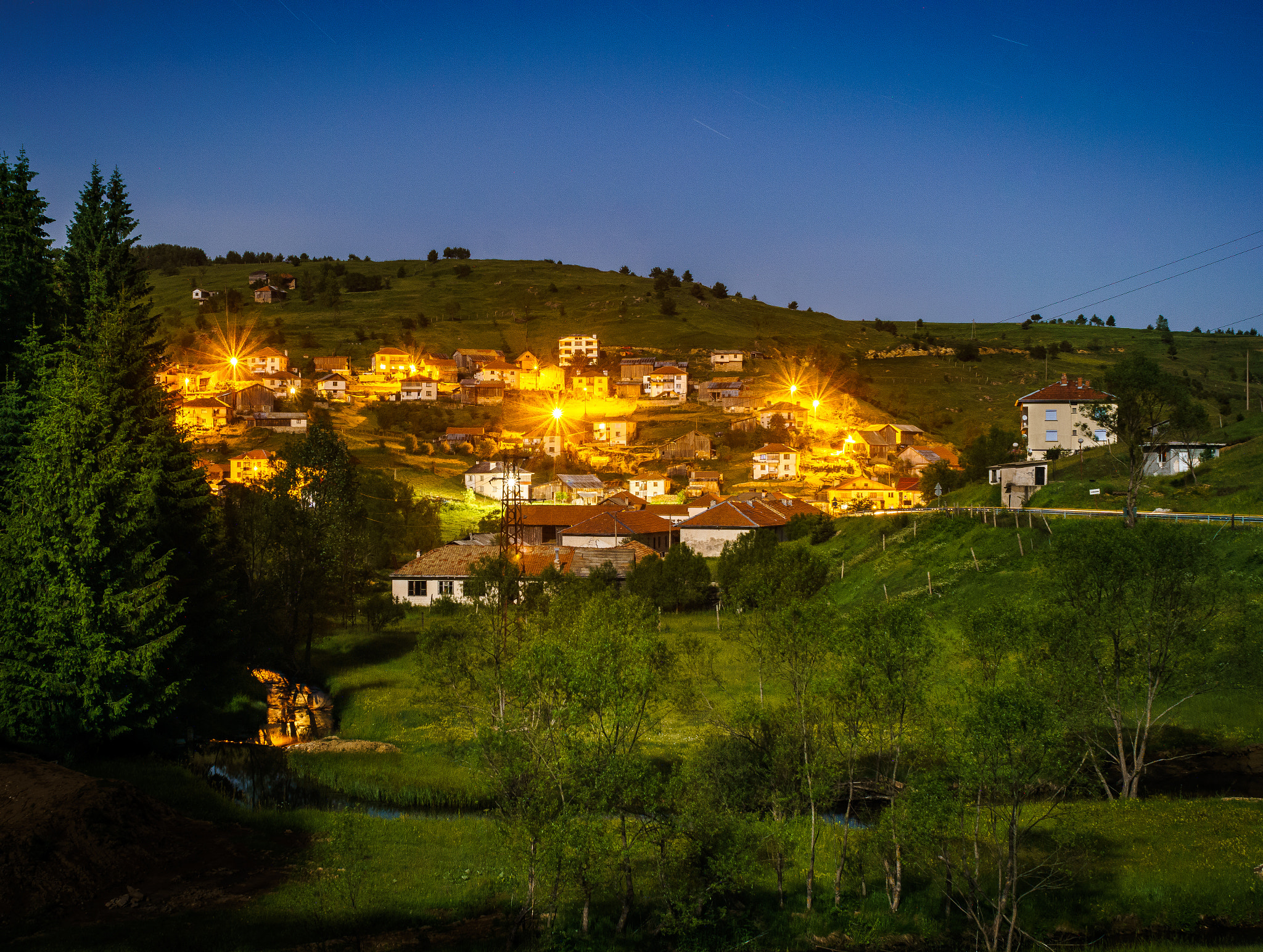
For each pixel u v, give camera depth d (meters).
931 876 28.89
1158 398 55.75
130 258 58.59
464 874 28.52
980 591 56.25
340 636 70.19
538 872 24.80
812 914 27.20
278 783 38.31
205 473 49.03
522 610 48.78
